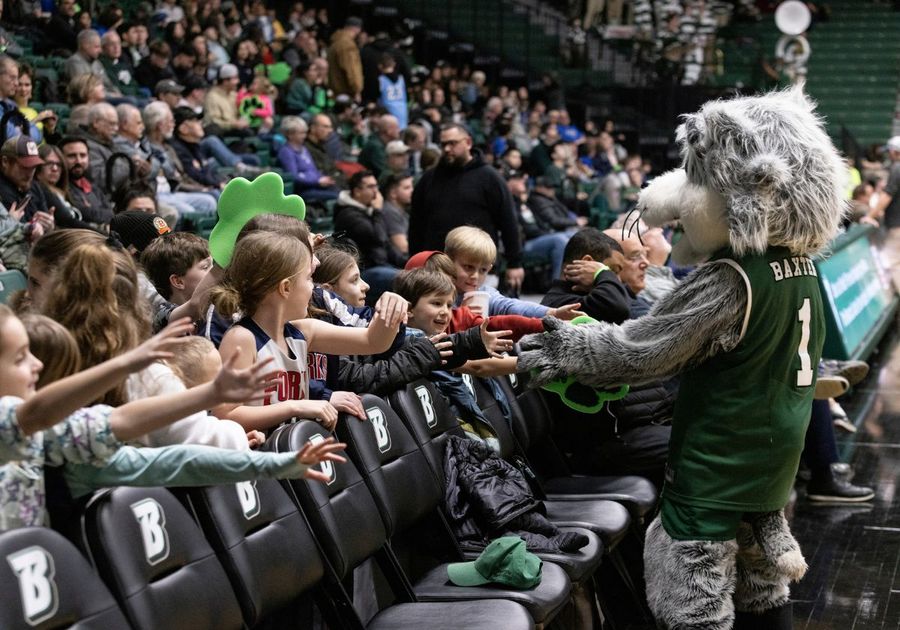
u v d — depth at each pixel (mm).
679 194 3135
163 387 2352
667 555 3102
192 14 11383
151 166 6887
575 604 3402
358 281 3646
